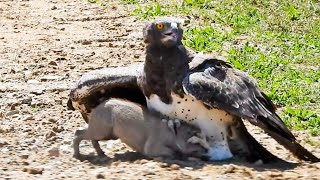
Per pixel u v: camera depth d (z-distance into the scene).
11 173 11.69
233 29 22.20
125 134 12.05
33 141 13.67
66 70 18.98
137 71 12.30
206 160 11.94
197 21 23.33
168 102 11.90
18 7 27.23
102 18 24.83
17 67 19.31
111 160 12.18
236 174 11.25
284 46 20.59
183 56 11.88
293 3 24.89
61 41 22.12
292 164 11.94
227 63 12.07
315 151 13.17
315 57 19.70
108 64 19.55
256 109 11.66
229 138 12.03
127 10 25.58
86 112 12.84
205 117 11.85
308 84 17.36
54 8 26.75
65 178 11.34
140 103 12.63
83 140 12.93
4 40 22.31
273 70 18.53
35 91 17.08
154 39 11.88
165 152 11.98
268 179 11.08
